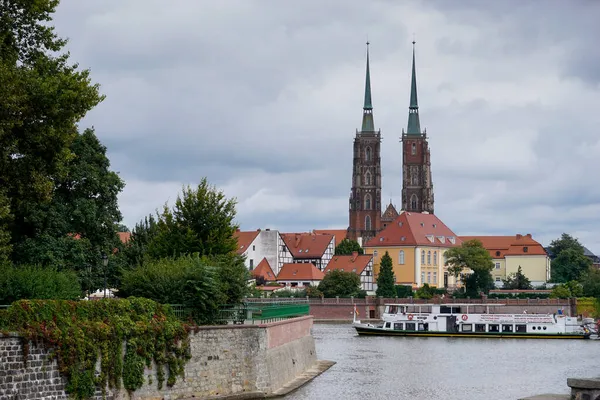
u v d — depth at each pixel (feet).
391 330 574.97
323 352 436.35
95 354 191.83
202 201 321.73
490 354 440.86
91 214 311.27
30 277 226.17
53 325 183.21
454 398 278.05
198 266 246.06
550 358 421.59
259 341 246.27
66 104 228.02
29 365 176.35
